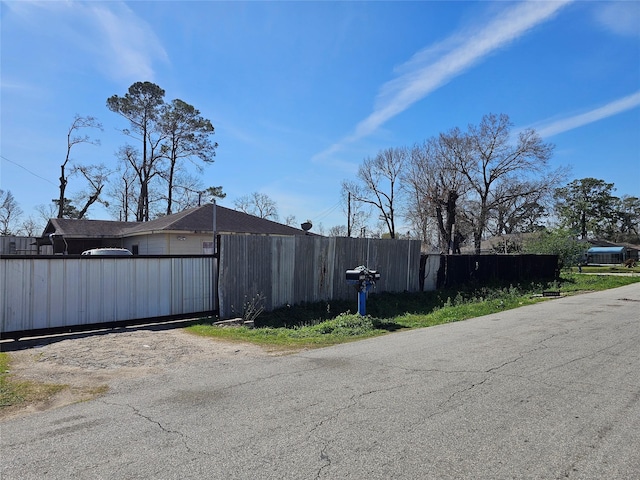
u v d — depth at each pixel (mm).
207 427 4086
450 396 4844
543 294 17906
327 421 4164
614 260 70125
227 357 7117
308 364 6508
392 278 16297
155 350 7641
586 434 3795
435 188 41344
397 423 4082
